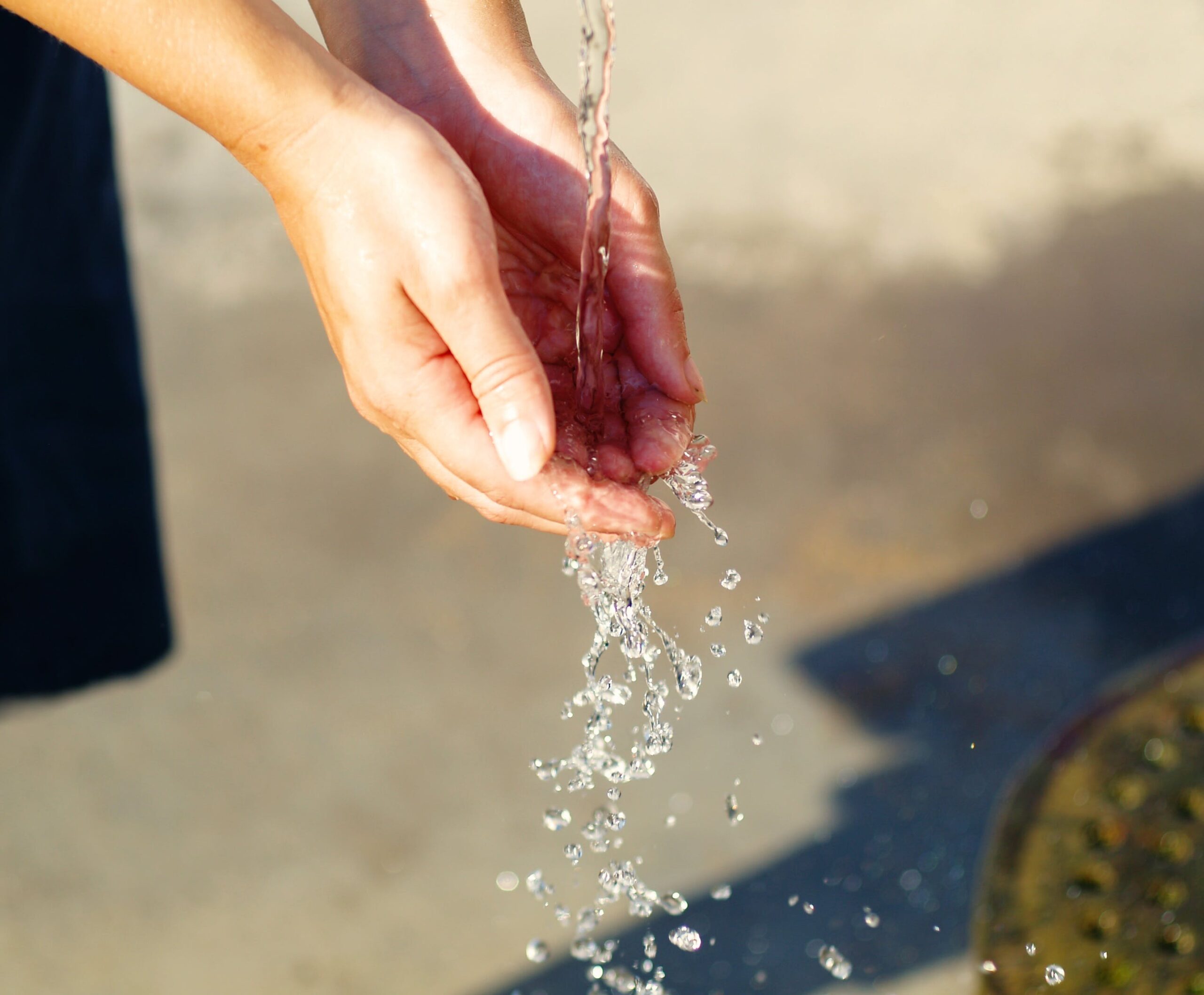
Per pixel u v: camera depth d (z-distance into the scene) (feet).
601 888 3.75
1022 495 5.18
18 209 3.11
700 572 4.84
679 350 2.90
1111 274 6.57
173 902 3.75
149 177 7.27
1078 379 5.83
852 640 4.55
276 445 5.59
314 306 6.47
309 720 4.33
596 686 2.96
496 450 2.74
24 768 4.17
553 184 2.90
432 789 4.06
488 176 2.93
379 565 4.97
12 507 3.19
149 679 4.49
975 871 3.73
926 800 3.94
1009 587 4.75
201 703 4.40
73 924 3.71
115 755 4.22
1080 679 4.34
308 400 5.86
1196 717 3.66
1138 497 5.14
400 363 2.74
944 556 4.89
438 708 4.35
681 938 3.09
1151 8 9.09
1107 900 3.35
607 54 2.70
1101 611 4.62
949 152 7.61
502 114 2.91
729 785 4.02
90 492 3.26
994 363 5.96
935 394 5.76
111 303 3.24
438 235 2.66
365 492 5.33
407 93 2.93
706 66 8.48
